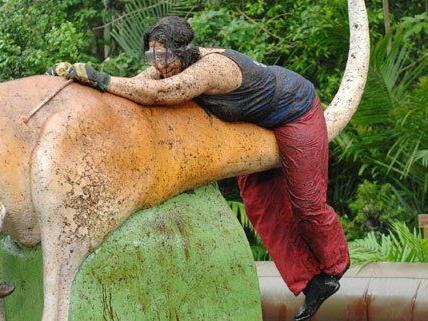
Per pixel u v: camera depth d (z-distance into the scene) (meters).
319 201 6.91
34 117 5.73
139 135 6.00
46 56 14.95
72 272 5.75
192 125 6.35
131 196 5.94
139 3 15.25
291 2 15.65
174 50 6.27
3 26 15.38
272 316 8.64
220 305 6.48
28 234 5.82
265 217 7.32
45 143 5.64
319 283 7.22
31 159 5.65
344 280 8.63
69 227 5.68
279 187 7.22
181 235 6.30
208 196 6.59
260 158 6.76
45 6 15.91
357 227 13.77
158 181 6.11
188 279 6.30
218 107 6.46
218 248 6.50
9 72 15.15
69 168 5.66
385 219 13.54
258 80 6.54
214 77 6.27
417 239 10.76
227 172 6.61
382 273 8.69
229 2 15.89
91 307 5.83
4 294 5.75
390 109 13.45
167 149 6.17
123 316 5.96
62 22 15.59
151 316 6.09
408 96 13.27
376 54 13.21
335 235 7.09
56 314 5.69
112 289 5.92
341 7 14.78
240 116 6.59
